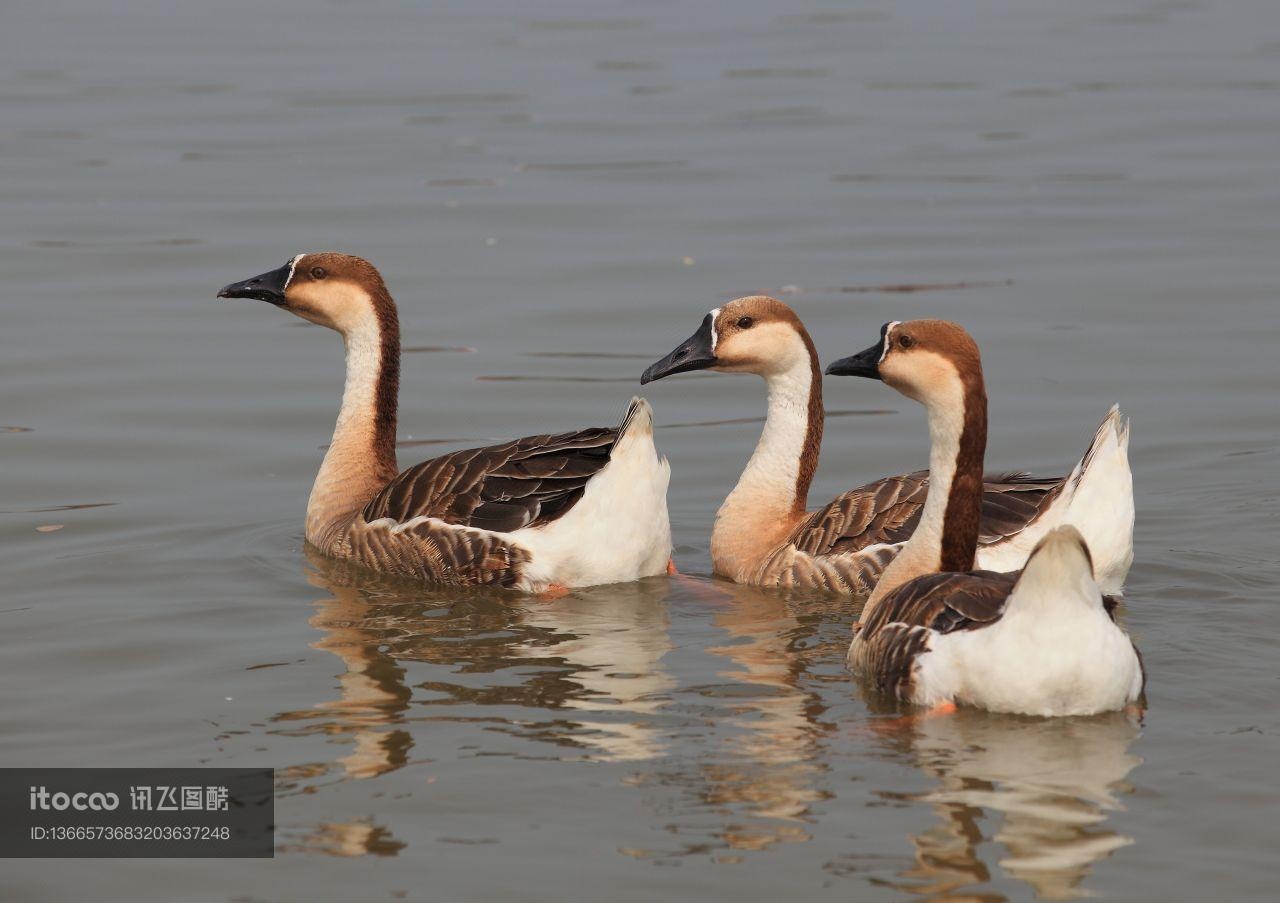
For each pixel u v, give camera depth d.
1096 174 30.31
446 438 19.55
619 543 14.89
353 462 16.58
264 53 42.28
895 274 24.91
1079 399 20.19
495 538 14.82
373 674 12.46
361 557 15.64
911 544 13.35
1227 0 50.31
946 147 32.44
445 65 40.75
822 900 8.95
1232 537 15.93
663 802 10.05
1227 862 9.24
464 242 26.88
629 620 13.93
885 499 14.94
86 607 14.17
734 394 21.30
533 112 35.81
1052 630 10.72
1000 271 24.98
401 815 9.99
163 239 26.98
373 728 11.32
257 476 18.28
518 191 29.73
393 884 9.24
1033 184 29.73
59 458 18.56
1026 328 22.61
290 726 11.39
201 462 18.64
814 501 17.42
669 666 12.61
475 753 10.84
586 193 29.58
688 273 25.16
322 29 45.69
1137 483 17.62
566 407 20.50
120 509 17.08
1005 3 50.06
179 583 14.95
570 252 26.30
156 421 19.88
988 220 27.56
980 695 11.00
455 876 9.30
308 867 9.45
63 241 26.89
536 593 14.76
